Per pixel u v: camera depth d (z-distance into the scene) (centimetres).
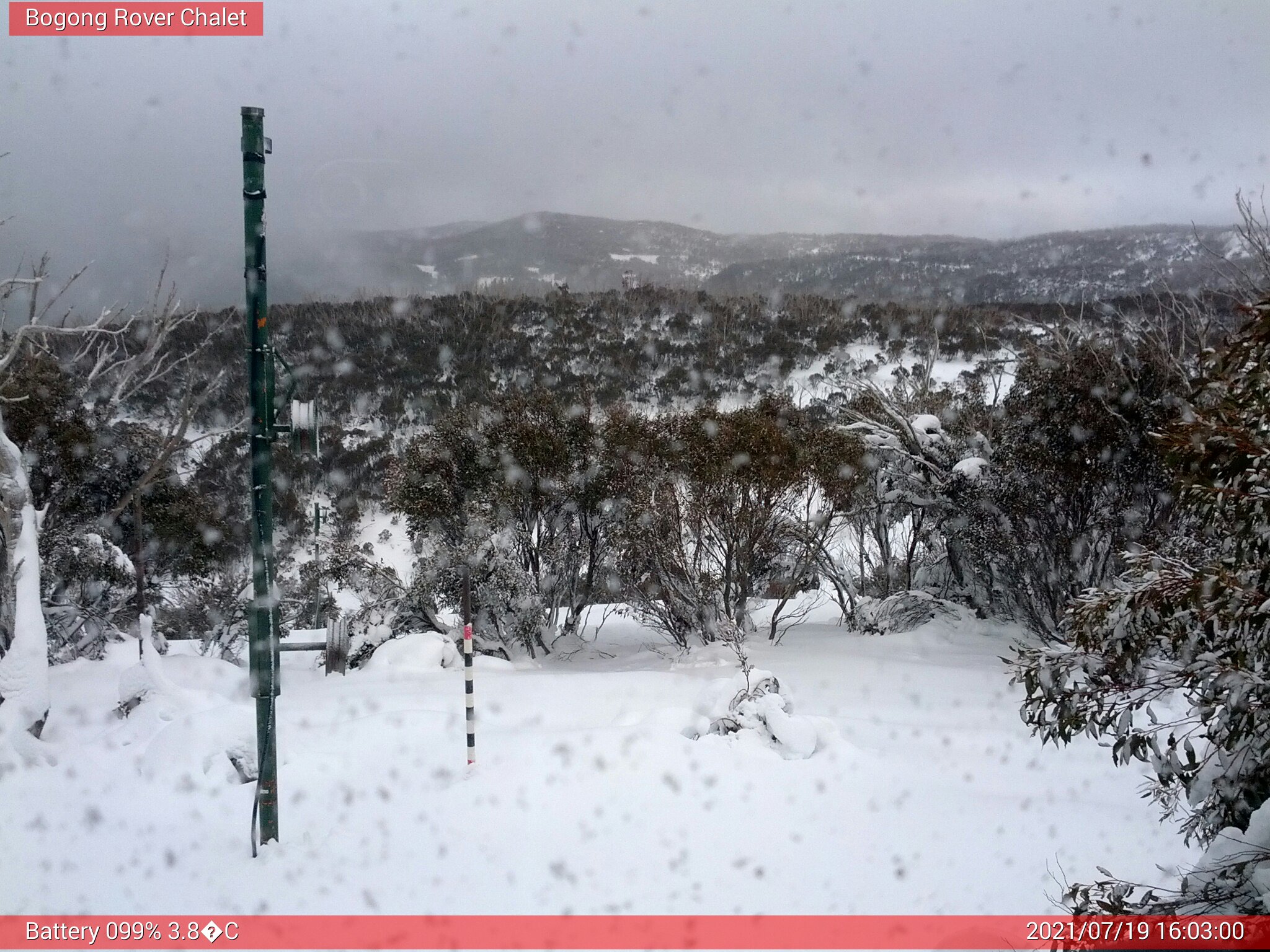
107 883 589
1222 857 414
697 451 1716
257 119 643
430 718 966
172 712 988
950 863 585
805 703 1138
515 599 1706
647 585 1770
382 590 1752
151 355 1817
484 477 1800
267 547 658
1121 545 1445
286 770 802
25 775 841
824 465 1786
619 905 527
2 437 1087
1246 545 404
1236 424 393
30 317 1466
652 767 743
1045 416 1520
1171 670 431
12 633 1227
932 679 1311
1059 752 877
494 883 561
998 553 1603
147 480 1739
